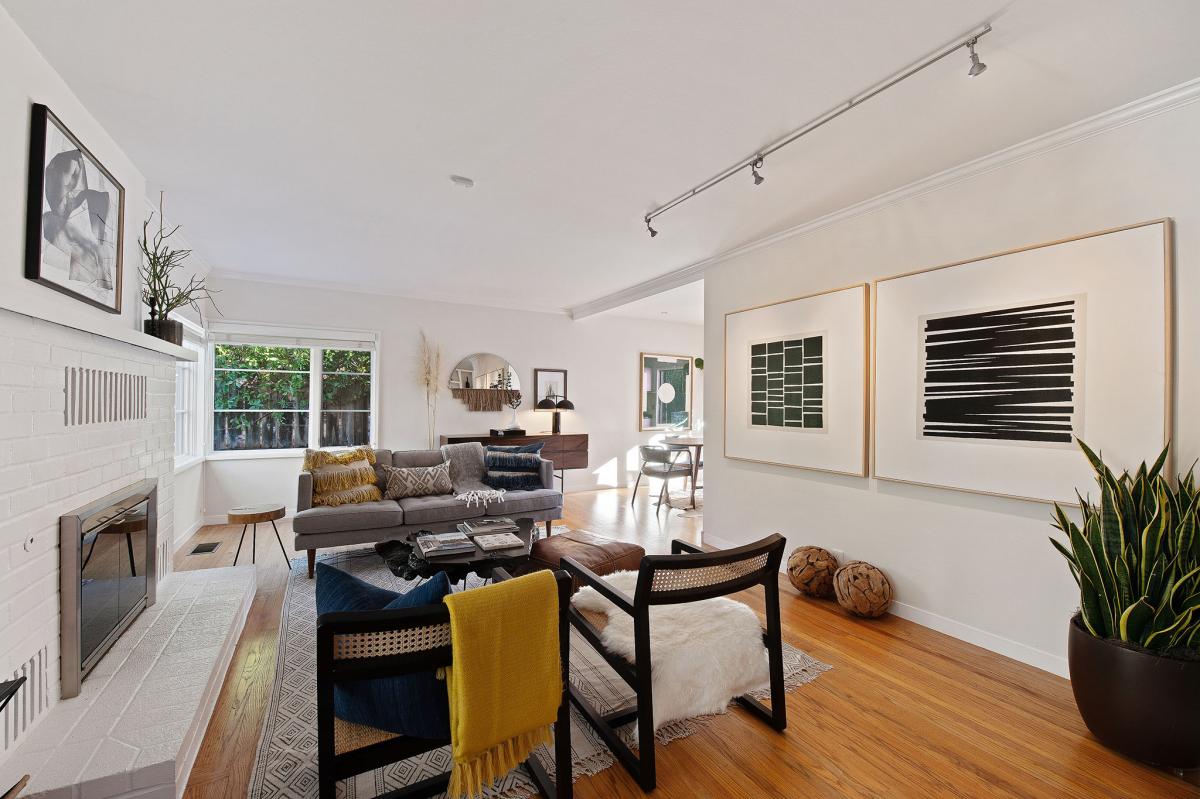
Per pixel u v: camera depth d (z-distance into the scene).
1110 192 2.13
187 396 4.59
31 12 1.54
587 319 6.91
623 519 5.32
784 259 3.66
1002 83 1.90
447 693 1.33
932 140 2.34
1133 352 2.05
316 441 5.39
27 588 1.51
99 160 2.01
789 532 3.59
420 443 5.89
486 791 1.59
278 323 5.16
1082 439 2.19
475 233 3.72
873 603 2.79
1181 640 1.65
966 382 2.57
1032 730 1.88
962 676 2.26
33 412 1.54
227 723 1.89
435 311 5.99
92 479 1.90
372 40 1.69
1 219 1.41
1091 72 1.83
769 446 3.70
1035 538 2.35
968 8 1.53
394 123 2.22
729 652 1.77
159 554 2.70
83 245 1.87
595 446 7.10
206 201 3.12
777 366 3.65
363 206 3.20
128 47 1.71
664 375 7.67
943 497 2.70
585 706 1.94
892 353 2.91
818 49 1.72
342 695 1.38
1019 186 2.41
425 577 2.59
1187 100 1.93
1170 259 1.97
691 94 1.99
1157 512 1.71
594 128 2.25
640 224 3.49
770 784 1.62
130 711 1.64
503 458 4.66
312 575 3.50
